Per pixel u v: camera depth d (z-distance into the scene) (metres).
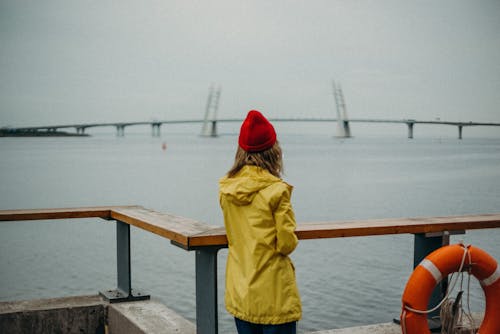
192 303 11.80
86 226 22.94
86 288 13.37
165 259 15.94
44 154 109.31
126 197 35.62
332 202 31.28
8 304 3.69
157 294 12.45
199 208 29.45
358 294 11.99
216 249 2.65
